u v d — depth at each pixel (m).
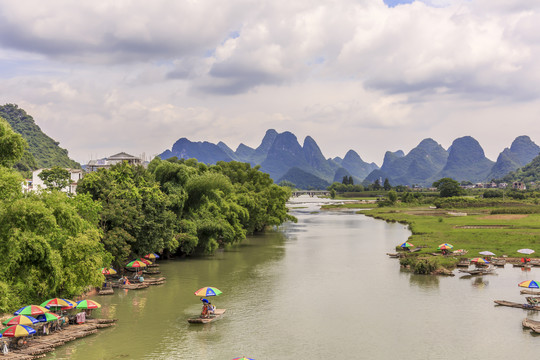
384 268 85.38
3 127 53.06
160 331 49.50
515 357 43.16
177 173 95.81
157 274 78.81
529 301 59.56
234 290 67.62
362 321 53.59
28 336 45.56
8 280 46.72
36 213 48.31
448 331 50.25
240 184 152.88
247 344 46.06
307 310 57.78
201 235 97.25
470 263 88.00
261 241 127.94
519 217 187.12
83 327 49.06
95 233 58.28
